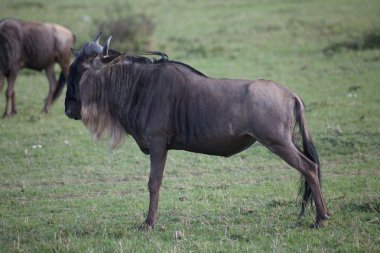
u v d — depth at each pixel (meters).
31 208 30.72
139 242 25.08
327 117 45.75
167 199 31.20
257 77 60.44
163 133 26.59
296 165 25.34
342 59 65.56
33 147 42.50
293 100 25.88
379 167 35.00
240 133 25.77
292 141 25.78
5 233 27.17
